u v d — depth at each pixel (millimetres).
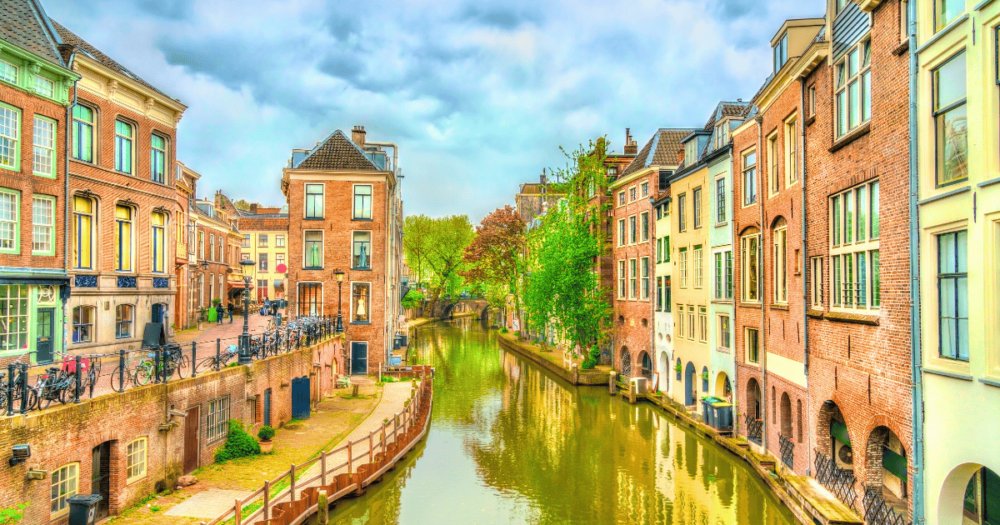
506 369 42781
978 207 9047
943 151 10039
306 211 33875
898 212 11242
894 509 12453
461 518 15844
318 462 17203
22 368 10398
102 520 11922
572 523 15492
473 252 59406
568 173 38969
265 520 12695
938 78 10141
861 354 12711
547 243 39875
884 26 11742
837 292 14250
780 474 16609
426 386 31125
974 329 9180
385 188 34031
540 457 21312
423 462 20766
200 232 38938
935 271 10266
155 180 22375
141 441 13133
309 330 25312
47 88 16625
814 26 17562
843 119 13844
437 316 93875
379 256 34000
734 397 21812
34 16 17031
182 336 27750
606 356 40094
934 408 10172
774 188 18656
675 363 28734
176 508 12844
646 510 16297
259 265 64125
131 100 20844
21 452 9711
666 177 31688
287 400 21781
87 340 19125
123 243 20938
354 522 15492
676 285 28531
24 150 15883
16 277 15461
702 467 20016
